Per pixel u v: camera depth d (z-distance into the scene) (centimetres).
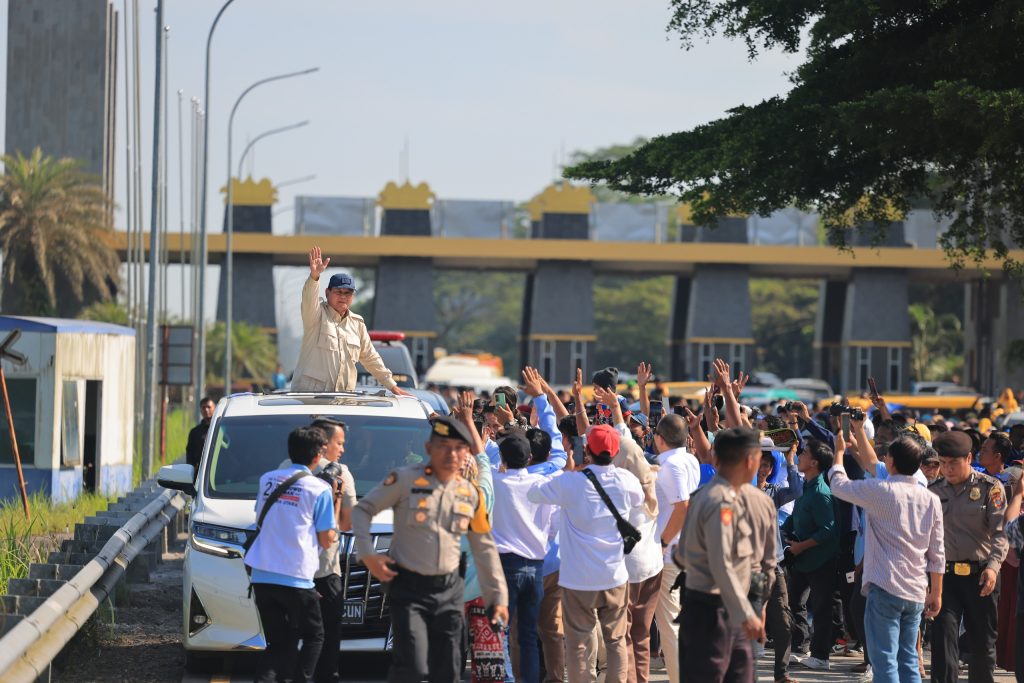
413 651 2700
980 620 3309
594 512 3123
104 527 4656
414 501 2734
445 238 19538
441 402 5016
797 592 4103
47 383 7281
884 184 7144
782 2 7031
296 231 19700
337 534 3088
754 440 2547
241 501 3769
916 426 4434
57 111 16175
